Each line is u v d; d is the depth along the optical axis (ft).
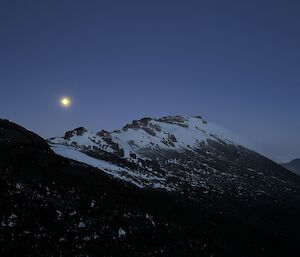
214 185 631.15
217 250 357.00
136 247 286.05
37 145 384.06
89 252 247.09
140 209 356.79
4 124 388.16
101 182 375.66
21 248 218.59
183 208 442.50
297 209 646.33
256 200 625.82
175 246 319.47
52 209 268.82
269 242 454.81
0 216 233.55
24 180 283.18
